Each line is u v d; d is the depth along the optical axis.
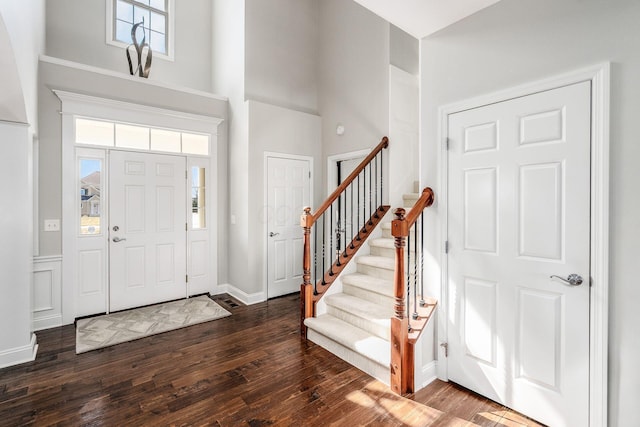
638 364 1.46
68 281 3.24
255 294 3.99
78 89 3.32
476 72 2.00
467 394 2.06
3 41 1.88
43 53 3.41
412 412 1.90
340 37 4.36
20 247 2.45
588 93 1.58
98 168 3.45
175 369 2.38
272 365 2.45
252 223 3.97
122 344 2.80
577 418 1.63
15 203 2.43
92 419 1.83
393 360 2.10
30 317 2.54
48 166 3.14
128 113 3.61
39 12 3.12
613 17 1.50
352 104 4.17
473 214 2.05
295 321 3.37
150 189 3.79
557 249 1.69
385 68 3.75
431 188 2.27
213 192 4.27
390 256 3.28
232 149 4.28
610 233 1.53
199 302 3.93
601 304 1.54
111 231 3.53
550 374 1.73
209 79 4.85
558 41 1.67
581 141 1.60
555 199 1.70
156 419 1.83
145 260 3.76
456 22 2.10
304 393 2.09
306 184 4.48
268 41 4.24
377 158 3.82
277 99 4.31
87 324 3.20
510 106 1.86
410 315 2.37
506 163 1.89
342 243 4.38
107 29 4.06
